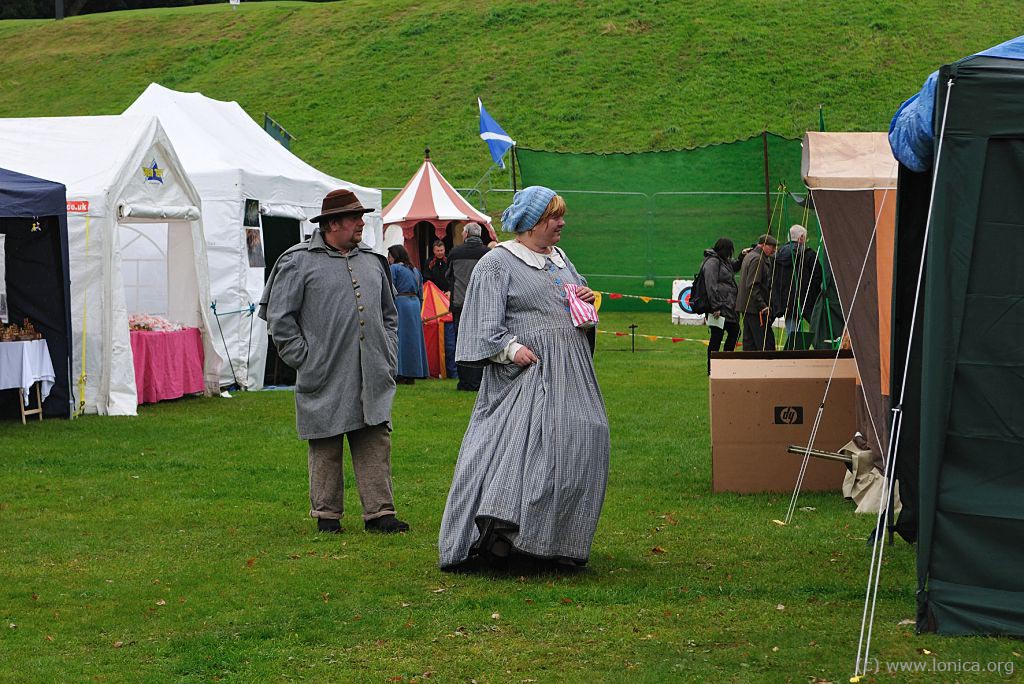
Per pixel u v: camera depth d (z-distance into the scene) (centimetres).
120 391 1206
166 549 643
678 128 3947
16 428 1100
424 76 4625
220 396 1372
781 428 796
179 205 1339
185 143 1502
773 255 1445
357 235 683
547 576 580
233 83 4778
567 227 2744
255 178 1456
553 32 4878
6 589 563
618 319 2478
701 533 678
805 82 4231
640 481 844
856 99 4088
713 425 801
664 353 1872
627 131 3994
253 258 1458
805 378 793
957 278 459
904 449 603
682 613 517
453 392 1412
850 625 495
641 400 1312
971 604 466
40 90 4881
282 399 1351
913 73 4228
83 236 1191
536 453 563
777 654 459
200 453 967
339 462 688
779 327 1900
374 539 666
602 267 2714
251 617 518
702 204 2692
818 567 595
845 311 739
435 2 5472
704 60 4466
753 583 564
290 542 659
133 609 530
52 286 1155
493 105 4294
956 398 463
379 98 4469
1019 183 455
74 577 584
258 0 6556
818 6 4856
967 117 456
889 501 625
